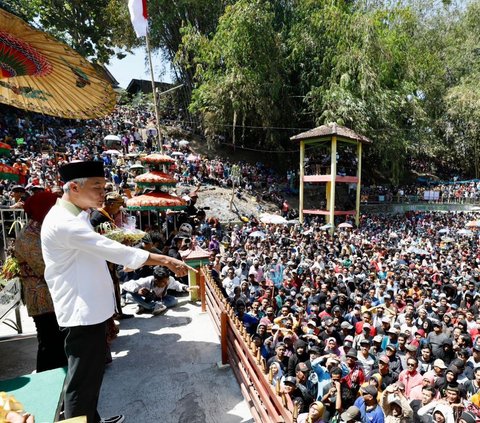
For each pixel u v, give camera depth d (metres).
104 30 30.05
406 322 7.29
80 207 2.01
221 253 13.97
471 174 41.09
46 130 23.81
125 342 4.34
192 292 5.94
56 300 1.99
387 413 4.56
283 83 29.09
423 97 34.88
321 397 5.05
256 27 26.47
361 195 31.77
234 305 7.01
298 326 6.80
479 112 32.38
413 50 30.61
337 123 25.14
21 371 3.25
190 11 32.12
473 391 5.02
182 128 34.38
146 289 5.27
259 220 22.55
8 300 3.28
